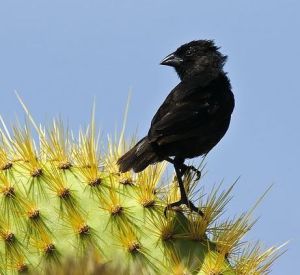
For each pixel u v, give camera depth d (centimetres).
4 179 1460
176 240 1420
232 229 1442
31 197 1445
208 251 1408
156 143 1656
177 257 1399
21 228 1423
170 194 1552
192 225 1436
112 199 1441
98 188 1462
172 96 1791
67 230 1415
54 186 1453
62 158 1511
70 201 1441
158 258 1402
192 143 1744
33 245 1409
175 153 1730
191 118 1745
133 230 1424
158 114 1772
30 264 1397
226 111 1838
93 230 1414
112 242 1406
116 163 1559
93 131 1538
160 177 1532
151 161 1591
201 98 1788
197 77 1866
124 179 1501
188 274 1382
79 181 1468
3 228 1423
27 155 1504
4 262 1405
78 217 1415
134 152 1579
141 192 1472
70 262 845
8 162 1496
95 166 1484
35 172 1471
